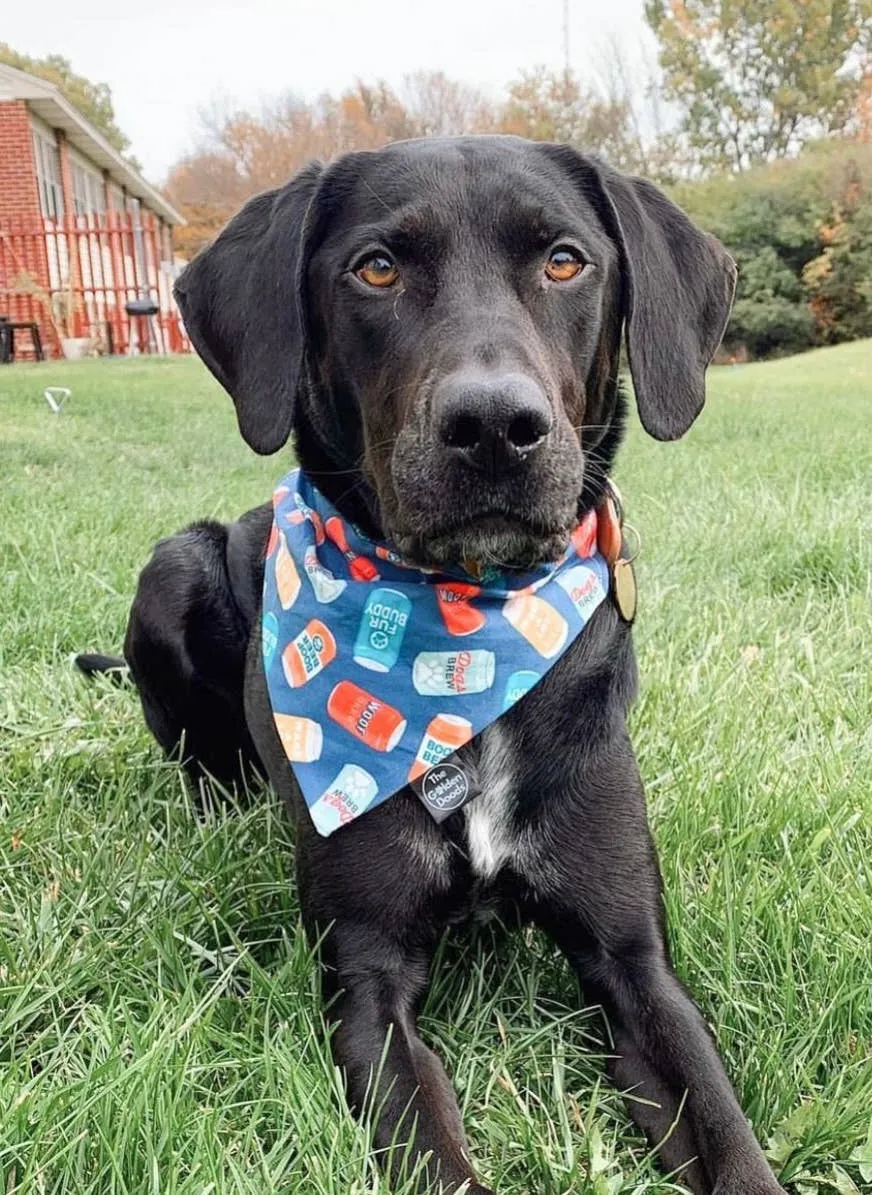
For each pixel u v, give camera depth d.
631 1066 0.42
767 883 0.50
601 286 0.48
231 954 0.49
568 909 0.46
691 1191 0.38
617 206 0.50
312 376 0.50
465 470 0.40
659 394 0.50
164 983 0.46
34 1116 0.36
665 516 1.15
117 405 2.39
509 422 0.39
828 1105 0.39
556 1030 0.45
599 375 0.49
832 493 1.25
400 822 0.46
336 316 0.48
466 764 0.47
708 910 0.49
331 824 0.45
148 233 5.47
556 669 0.48
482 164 0.48
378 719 0.47
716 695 0.69
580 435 0.47
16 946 0.48
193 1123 0.37
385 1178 0.35
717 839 0.55
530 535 0.42
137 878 0.52
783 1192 0.36
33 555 0.99
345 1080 0.41
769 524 1.08
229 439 1.93
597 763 0.47
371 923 0.45
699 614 0.86
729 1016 0.44
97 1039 0.41
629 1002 0.44
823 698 0.70
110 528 1.12
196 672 0.65
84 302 4.62
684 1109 0.40
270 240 0.49
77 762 0.65
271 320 0.49
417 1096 0.39
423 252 0.46
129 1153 0.35
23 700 0.74
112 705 0.75
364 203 0.48
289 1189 0.35
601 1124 0.39
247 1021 0.43
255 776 0.67
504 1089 0.42
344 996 0.44
